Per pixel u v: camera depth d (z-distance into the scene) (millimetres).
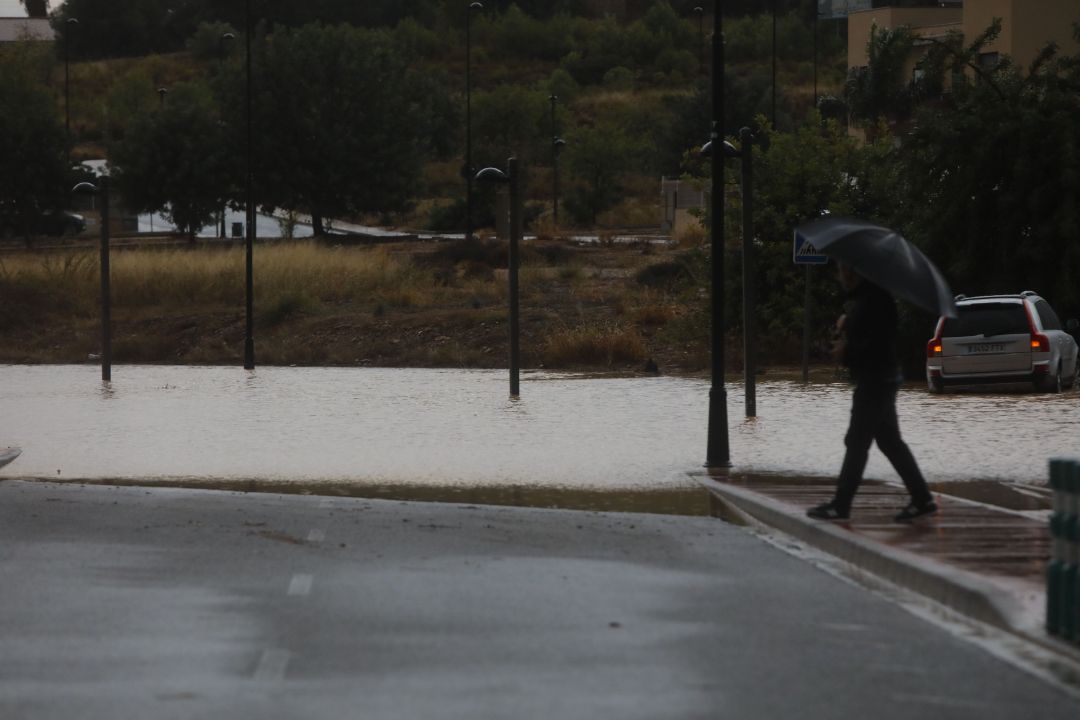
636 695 10383
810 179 47531
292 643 12023
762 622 12922
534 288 66125
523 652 11711
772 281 47750
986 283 43562
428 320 58469
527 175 139625
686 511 20281
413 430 30734
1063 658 11578
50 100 111812
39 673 11000
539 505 20844
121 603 13688
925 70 46656
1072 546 11945
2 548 16906
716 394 24500
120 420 33406
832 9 168750
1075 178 41344
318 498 21391
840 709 10047
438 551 16781
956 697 10391
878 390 17703
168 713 9883
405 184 107312
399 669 11141
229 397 39531
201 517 19453
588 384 42594
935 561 14859
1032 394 36906
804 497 20234
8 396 40281
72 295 67938
